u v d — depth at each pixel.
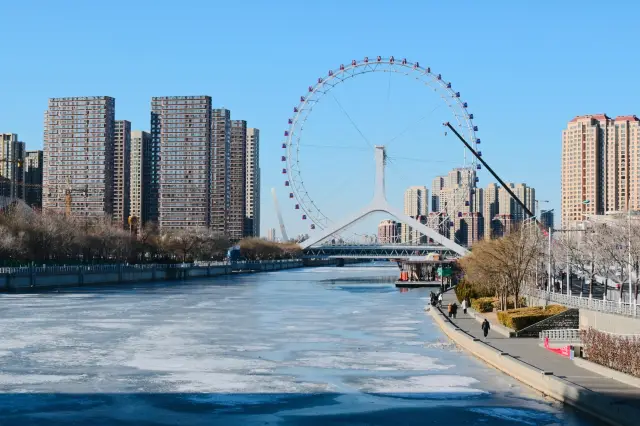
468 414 70.38
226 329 131.88
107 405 74.25
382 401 75.81
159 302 192.38
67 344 111.19
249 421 69.00
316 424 67.94
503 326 120.06
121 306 178.12
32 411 71.94
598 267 199.62
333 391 79.94
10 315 153.12
